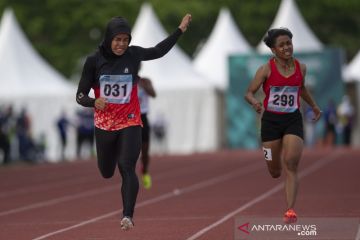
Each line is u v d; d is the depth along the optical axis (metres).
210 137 78.19
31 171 54.44
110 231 22.12
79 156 70.12
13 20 79.25
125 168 19.08
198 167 53.06
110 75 19.30
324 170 46.38
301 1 125.50
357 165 50.00
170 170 50.81
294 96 20.52
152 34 79.00
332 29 128.75
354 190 33.41
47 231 22.67
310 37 81.44
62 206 30.36
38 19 121.31
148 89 30.70
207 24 128.75
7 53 77.00
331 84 77.62
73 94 76.94
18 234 22.19
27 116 66.19
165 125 77.00
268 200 29.91
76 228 23.14
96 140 19.62
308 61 78.00
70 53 120.56
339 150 69.44
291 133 20.39
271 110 20.62
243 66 78.81
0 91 75.69
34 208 30.02
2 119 63.66
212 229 21.77
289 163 20.27
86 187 39.78
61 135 68.94
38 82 77.19
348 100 78.38
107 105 19.31
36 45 121.25
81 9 121.75
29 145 65.25
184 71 79.38
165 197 32.47
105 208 28.94
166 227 22.64
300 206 27.16
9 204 32.00
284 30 20.34
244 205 28.30
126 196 18.84
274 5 124.69
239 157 63.53
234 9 126.88
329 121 75.75
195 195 33.12
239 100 79.06
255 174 45.28
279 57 20.42
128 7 123.12
